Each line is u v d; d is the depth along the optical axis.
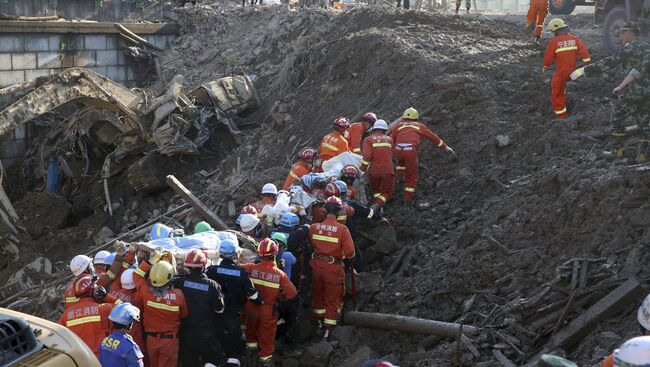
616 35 16.67
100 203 19.66
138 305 8.27
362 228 12.06
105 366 7.35
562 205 10.16
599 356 7.65
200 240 9.35
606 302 8.21
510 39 18.70
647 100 10.23
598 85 14.38
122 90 19.62
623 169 9.77
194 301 8.23
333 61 19.12
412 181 12.52
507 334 8.88
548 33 20.25
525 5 37.34
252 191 14.61
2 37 22.64
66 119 21.11
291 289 9.12
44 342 5.82
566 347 8.24
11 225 17.95
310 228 9.93
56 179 20.84
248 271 9.09
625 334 7.81
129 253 9.02
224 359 8.76
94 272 8.99
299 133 17.53
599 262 8.93
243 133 20.31
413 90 15.61
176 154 19.11
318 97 18.30
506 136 13.30
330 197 9.94
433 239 11.82
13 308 14.39
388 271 11.35
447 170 13.27
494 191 12.31
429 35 18.30
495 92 14.62
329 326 9.98
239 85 21.17
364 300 10.65
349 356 9.83
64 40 24.20
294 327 9.93
